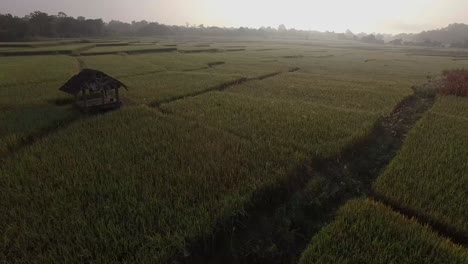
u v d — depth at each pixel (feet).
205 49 203.82
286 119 43.75
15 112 45.70
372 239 19.54
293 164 28.68
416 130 40.50
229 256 19.44
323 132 38.06
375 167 32.63
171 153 31.01
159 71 96.48
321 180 28.04
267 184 25.08
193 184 24.84
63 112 46.39
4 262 17.16
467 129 40.98
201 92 64.95
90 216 20.56
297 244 21.08
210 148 32.35
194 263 18.48
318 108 50.85
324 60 164.04
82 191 23.59
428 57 214.28
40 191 23.75
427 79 94.99
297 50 242.58
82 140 34.68
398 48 365.61
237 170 27.53
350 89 71.51
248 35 602.44
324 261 17.76
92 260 17.01
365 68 128.06
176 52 187.01
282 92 67.26
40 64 108.17
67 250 17.33
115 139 34.88
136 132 37.32
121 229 19.53
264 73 97.66
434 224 21.99
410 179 26.37
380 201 24.77
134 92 62.13
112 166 28.17
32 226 19.74
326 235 19.81
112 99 51.16
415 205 23.39
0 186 24.59
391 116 50.29
